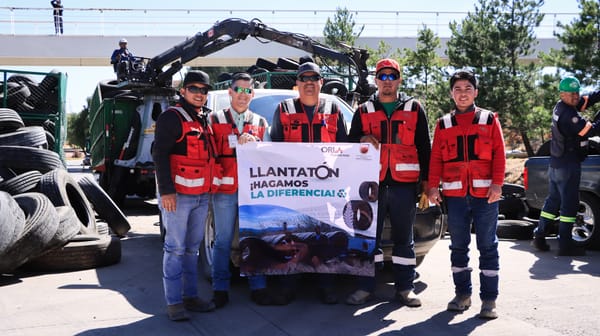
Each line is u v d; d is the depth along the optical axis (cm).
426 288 560
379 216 501
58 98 1102
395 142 491
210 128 477
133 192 1358
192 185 453
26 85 1078
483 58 2206
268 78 1046
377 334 423
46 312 470
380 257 513
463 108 475
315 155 495
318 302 508
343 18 2553
